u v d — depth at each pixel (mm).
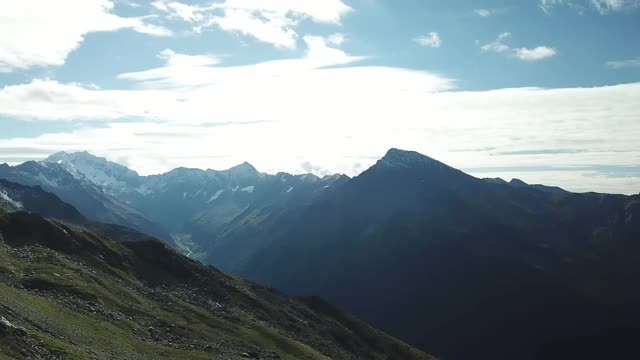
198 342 114188
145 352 90812
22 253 136875
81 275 130000
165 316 127812
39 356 58125
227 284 181125
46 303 93938
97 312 105875
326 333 184625
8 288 91375
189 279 174375
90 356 67375
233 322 147125
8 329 58906
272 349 131125
